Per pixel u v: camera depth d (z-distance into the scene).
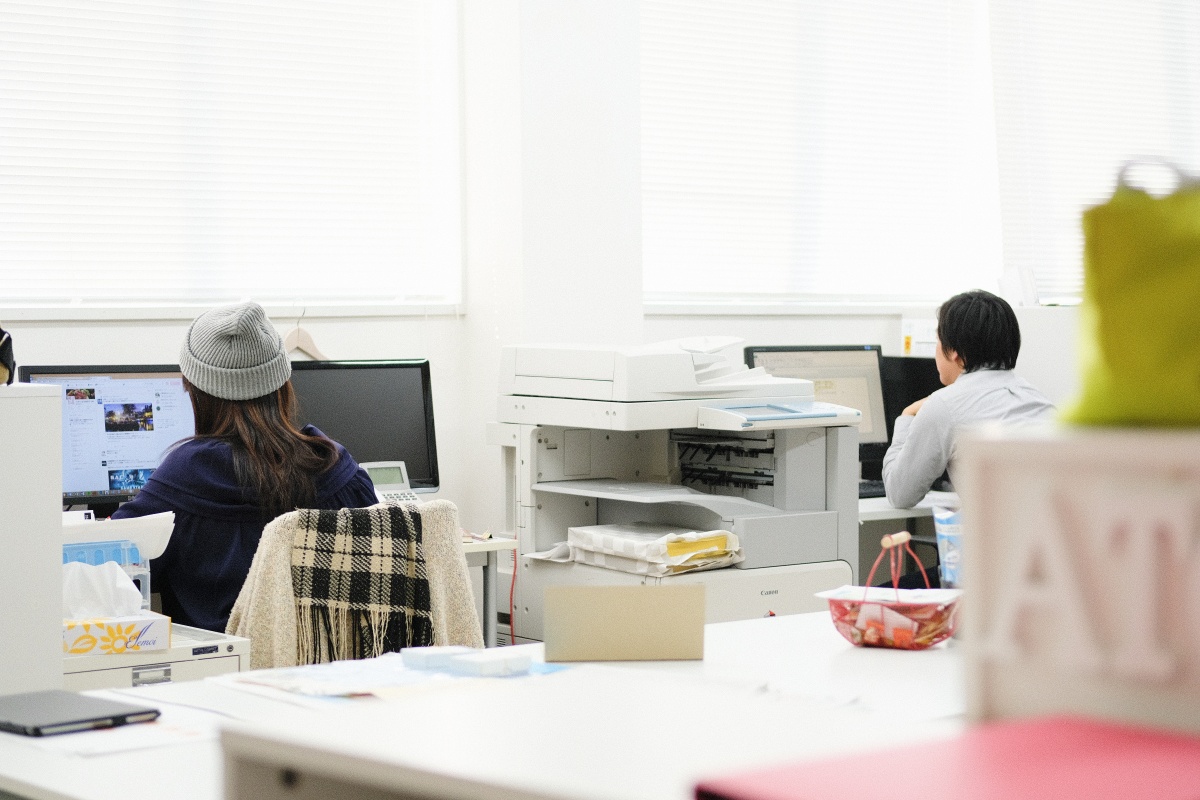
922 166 4.79
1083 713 0.69
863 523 4.28
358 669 1.54
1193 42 5.36
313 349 3.57
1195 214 0.67
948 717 1.30
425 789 0.69
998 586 0.72
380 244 3.83
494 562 3.14
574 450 3.23
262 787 0.78
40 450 1.85
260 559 2.21
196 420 2.59
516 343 3.64
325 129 3.74
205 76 3.58
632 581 2.89
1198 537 0.65
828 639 1.79
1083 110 5.10
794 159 4.52
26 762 1.16
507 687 0.96
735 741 0.79
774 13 4.47
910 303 4.75
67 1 3.40
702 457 3.30
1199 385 0.66
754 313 4.34
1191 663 0.65
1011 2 4.91
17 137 3.36
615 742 0.78
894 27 4.71
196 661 2.10
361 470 2.65
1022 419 3.27
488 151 3.74
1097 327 0.69
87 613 2.10
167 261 3.54
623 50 3.76
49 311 3.29
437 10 3.88
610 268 3.76
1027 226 4.96
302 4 3.70
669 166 4.30
